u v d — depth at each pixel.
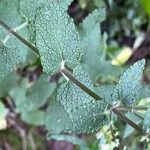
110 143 0.18
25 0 0.19
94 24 0.25
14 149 0.40
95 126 0.18
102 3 0.35
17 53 0.19
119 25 0.38
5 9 0.22
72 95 0.17
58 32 0.17
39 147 0.41
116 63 0.35
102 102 0.17
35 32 0.17
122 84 0.18
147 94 0.21
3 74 0.19
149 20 0.37
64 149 0.41
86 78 0.17
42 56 0.17
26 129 0.41
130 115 0.20
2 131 0.40
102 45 0.29
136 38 0.38
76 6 0.35
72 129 0.17
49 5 0.17
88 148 0.29
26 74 0.37
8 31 0.19
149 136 0.18
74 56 0.17
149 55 0.38
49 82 0.33
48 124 0.29
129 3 0.37
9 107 0.40
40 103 0.34
